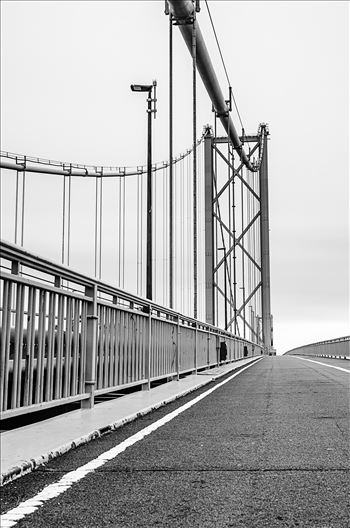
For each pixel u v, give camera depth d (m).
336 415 6.45
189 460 4.20
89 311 6.18
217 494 3.33
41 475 3.76
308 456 4.32
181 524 2.82
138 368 8.32
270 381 12.15
